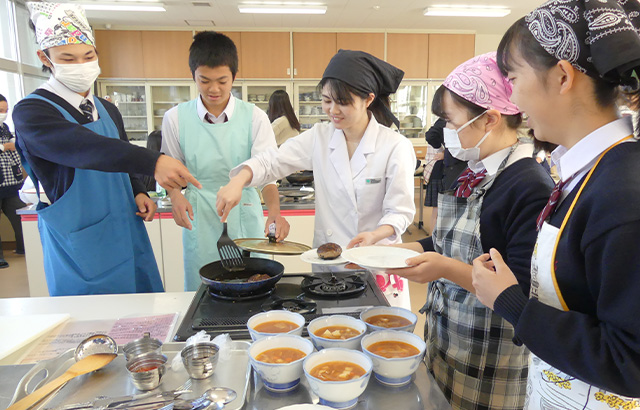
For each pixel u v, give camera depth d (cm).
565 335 61
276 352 85
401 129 726
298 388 81
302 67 678
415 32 685
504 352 103
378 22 643
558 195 72
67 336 105
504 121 102
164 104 690
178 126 184
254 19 617
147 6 546
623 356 56
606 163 62
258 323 97
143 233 164
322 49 676
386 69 147
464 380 108
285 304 111
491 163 103
